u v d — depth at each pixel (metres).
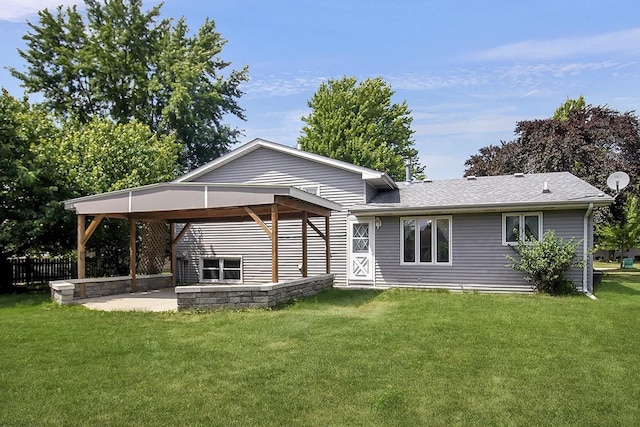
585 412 4.20
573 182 13.92
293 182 15.88
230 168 16.77
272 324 7.70
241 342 6.54
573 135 20.03
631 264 27.39
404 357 5.79
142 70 27.30
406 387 4.77
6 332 7.22
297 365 5.46
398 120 37.25
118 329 7.45
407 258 14.17
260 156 16.41
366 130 34.41
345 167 14.98
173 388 4.73
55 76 27.17
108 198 11.08
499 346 6.33
